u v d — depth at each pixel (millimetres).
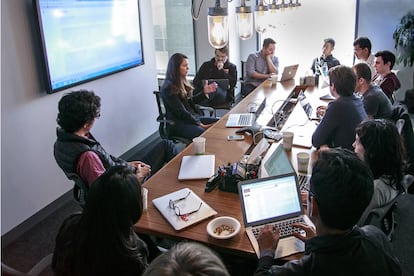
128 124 4383
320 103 3941
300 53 6367
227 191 2154
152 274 702
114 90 4078
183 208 1973
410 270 2467
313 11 6062
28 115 3041
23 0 2920
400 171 1883
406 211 3113
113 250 1340
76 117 2221
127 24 4129
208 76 4984
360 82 3164
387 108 3125
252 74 5316
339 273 1151
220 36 2256
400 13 5520
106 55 3840
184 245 775
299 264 1207
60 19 3207
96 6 3621
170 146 3199
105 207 1345
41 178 3203
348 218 1162
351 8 5828
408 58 5379
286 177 1848
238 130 3141
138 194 1420
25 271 2562
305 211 1853
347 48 6055
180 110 3867
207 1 5676
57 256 1412
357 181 1161
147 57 4625
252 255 1645
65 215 3264
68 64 3354
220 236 1721
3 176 2863
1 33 2764
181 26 5980
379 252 1209
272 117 3512
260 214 1785
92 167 2205
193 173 2363
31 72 3039
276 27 6332
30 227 3092
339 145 2631
